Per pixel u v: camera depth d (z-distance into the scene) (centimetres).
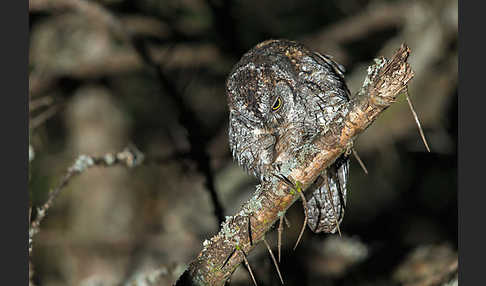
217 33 941
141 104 1032
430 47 828
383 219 957
